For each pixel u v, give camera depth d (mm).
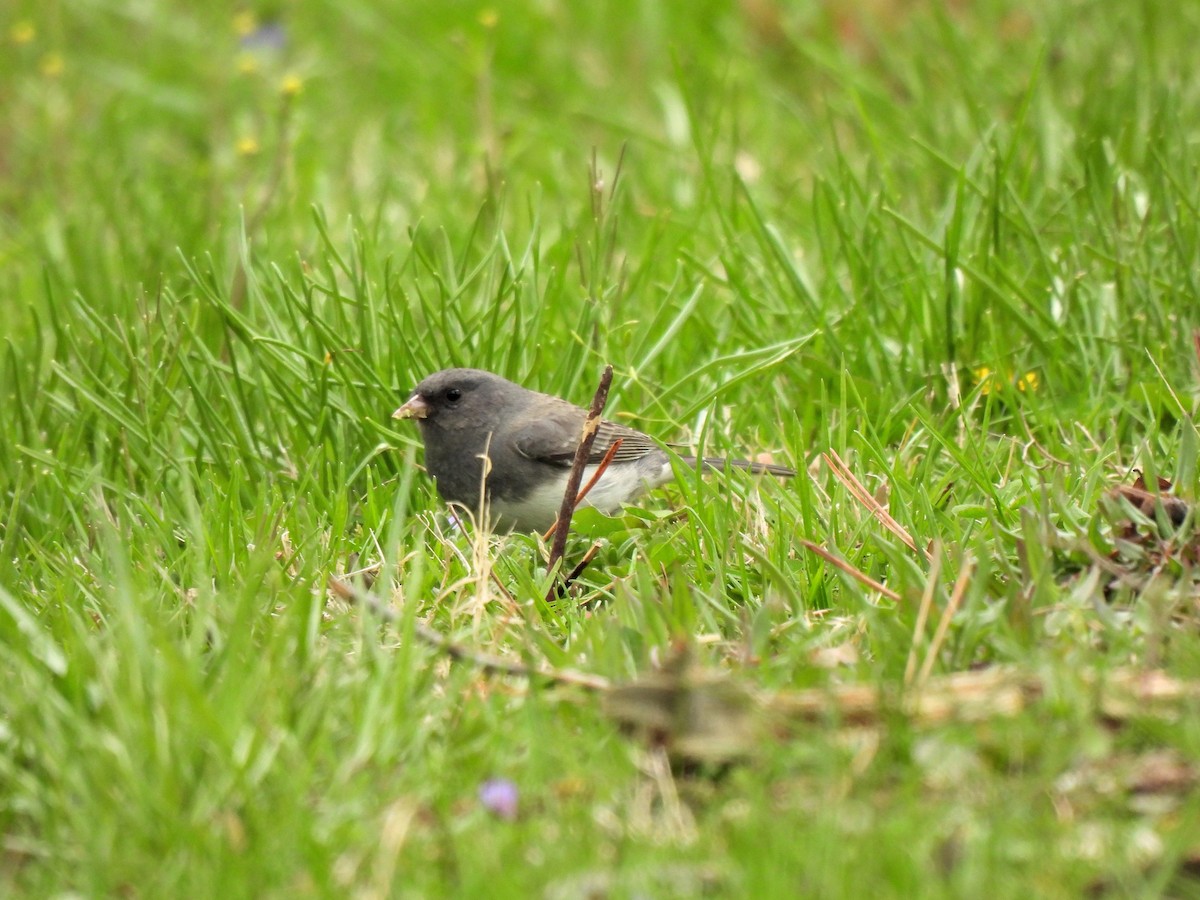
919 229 10336
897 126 12984
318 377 9008
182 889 4727
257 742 5078
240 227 9586
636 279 10211
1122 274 9414
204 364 9578
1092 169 10406
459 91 15164
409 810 4848
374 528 7918
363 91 15844
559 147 14117
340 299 9328
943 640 5773
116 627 6070
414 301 10438
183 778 5027
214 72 16250
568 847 4738
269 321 9336
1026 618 5852
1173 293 9250
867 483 7910
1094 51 13273
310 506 8055
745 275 10664
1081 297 9438
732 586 7070
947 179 11406
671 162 13547
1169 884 4559
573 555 7902
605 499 8875
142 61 16766
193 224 12242
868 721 5277
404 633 5719
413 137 14805
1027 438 8508
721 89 12383
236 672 5406
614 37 16234
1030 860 4570
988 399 8359
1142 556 6234
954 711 5246
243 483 8828
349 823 4922
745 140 13953
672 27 16094
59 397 9633
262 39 16500
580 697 5695
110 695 5191
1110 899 4488
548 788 5129
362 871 4758
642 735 5309
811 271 10781
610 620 6312
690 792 5148
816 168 12938
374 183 13617
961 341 9398
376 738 5285
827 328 9492
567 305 10586
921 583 6191
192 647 5668
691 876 4645
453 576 7312
